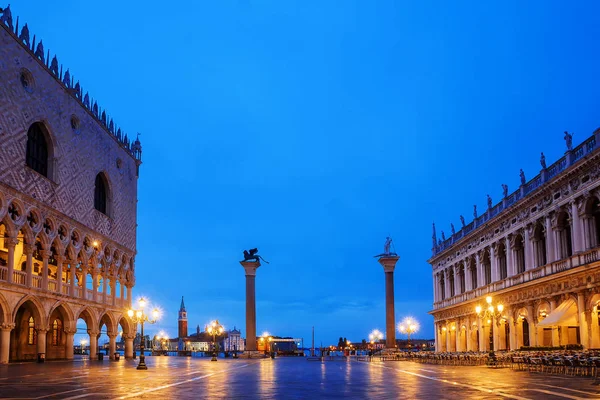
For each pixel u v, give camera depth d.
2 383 29.22
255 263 99.94
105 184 76.19
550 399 20.80
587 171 49.59
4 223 51.28
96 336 71.19
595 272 47.38
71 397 22.08
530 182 61.72
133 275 85.38
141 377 35.88
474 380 31.56
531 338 59.75
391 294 93.62
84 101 68.69
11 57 52.22
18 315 64.88
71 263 64.44
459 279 88.56
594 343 47.81
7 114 51.09
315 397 23.00
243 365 62.12
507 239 67.56
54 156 60.19
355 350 120.75
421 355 71.69
